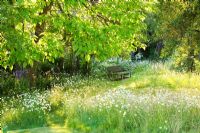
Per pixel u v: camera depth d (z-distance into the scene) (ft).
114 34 41.24
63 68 90.84
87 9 44.45
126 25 43.55
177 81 68.64
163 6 72.38
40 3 39.63
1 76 71.31
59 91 62.80
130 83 77.00
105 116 42.73
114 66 117.70
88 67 93.91
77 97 56.59
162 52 81.35
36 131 40.19
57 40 39.63
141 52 164.86
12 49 35.01
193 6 69.36
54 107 54.08
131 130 38.27
